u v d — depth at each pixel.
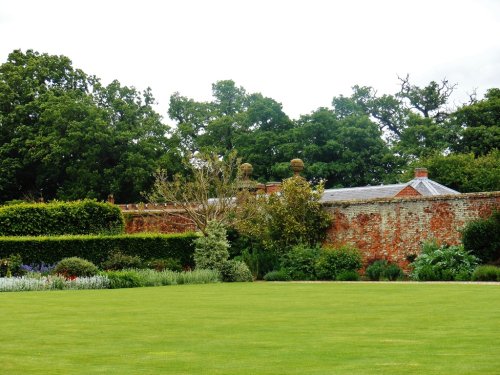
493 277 24.47
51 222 32.16
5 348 8.79
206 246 29.42
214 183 35.56
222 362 7.64
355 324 11.12
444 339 9.20
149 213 37.97
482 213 27.25
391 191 36.12
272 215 32.06
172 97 67.12
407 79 68.00
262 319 12.06
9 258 27.06
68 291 21.67
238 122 62.34
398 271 28.08
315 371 7.01
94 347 8.84
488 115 56.31
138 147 54.25
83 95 56.25
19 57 59.62
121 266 28.88
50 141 52.78
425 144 57.50
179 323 11.51
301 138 57.00
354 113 62.44
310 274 29.41
